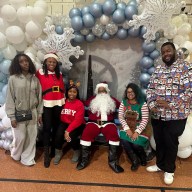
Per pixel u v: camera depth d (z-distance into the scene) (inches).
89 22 97.7
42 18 98.3
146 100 100.3
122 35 102.6
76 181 90.4
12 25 100.5
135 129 99.7
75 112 101.2
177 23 102.7
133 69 116.4
